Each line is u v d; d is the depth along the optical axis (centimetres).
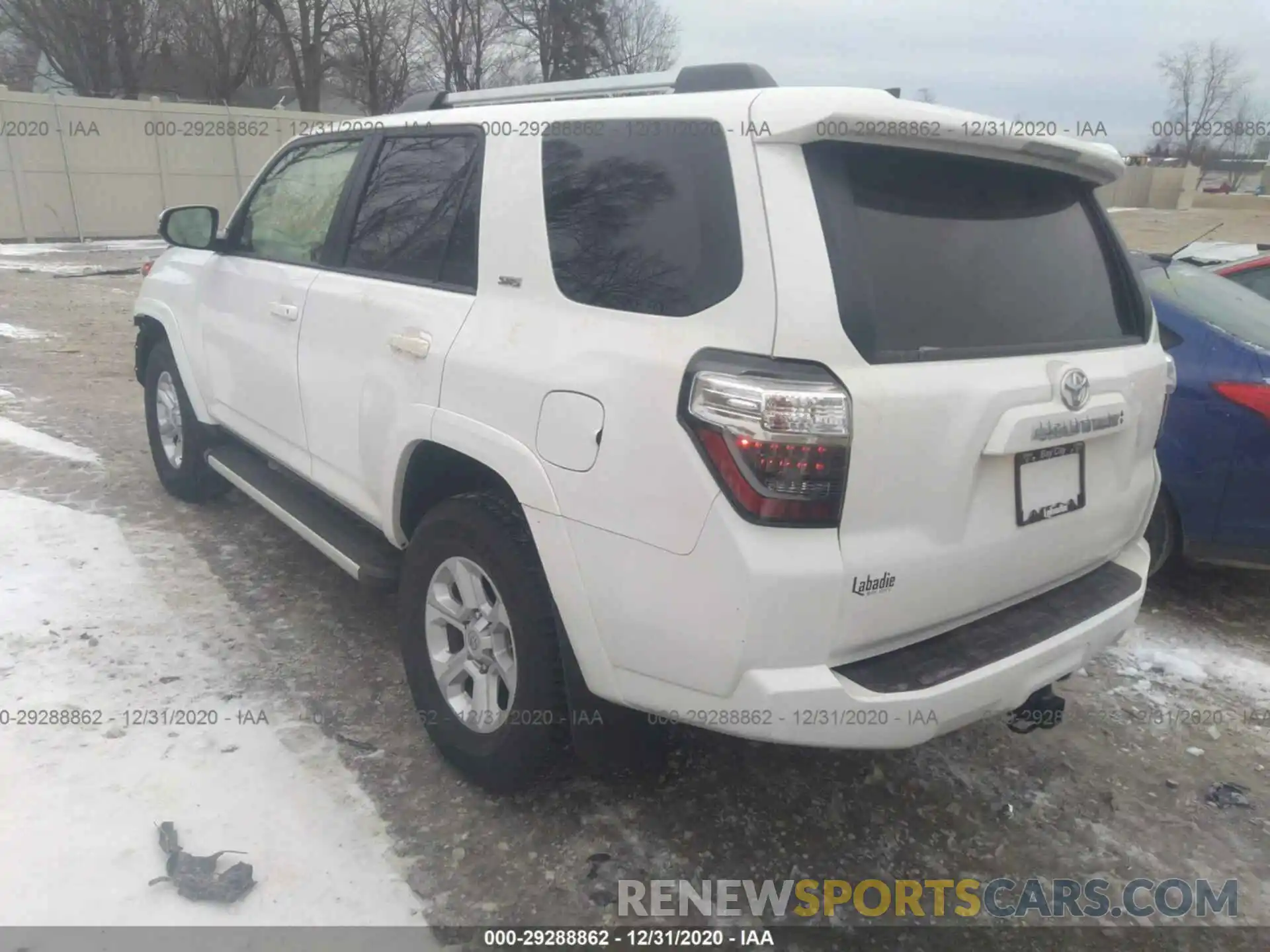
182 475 509
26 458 584
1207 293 468
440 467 313
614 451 235
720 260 227
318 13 3594
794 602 214
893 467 222
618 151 258
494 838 282
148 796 286
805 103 221
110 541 466
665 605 229
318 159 398
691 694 232
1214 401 414
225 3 3428
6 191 2003
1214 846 300
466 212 302
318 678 359
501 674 284
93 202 2134
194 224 439
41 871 254
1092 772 333
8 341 979
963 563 242
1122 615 282
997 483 247
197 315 463
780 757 329
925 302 237
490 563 275
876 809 308
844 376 215
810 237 218
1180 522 433
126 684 346
